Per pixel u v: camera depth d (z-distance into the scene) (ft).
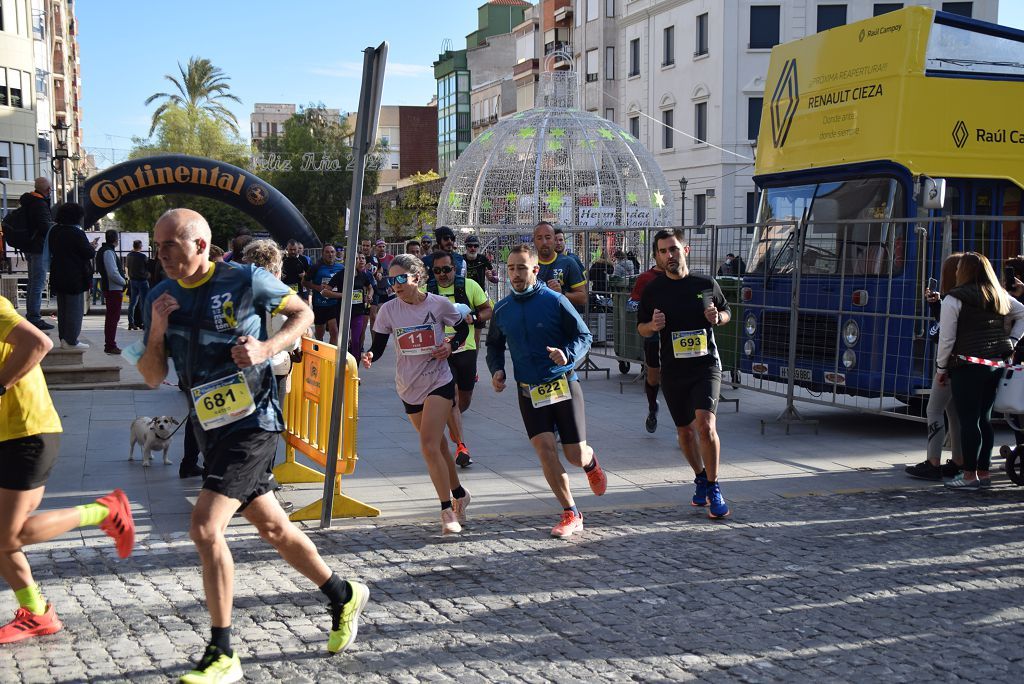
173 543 20.22
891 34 34.24
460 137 255.50
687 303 22.36
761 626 15.99
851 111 35.81
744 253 39.29
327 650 14.80
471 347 27.45
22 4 161.58
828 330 35.06
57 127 118.52
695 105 133.90
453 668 14.25
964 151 34.40
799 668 14.34
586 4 160.66
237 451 13.32
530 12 196.03
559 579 18.31
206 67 228.63
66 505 23.09
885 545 20.63
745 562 19.39
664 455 29.86
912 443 32.27
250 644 15.02
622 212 89.81
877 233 33.78
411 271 21.50
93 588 17.51
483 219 90.27
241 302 13.46
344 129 223.10
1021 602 17.22
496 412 37.99
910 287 32.55
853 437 33.32
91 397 38.27
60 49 234.79
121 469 26.73
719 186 129.08
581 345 20.93
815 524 22.27
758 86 127.03
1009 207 35.29
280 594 17.28
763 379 37.83
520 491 25.27
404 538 20.92
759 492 25.39
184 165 73.51
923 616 16.51
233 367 13.41
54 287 41.27
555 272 33.19
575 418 21.17
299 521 22.16
